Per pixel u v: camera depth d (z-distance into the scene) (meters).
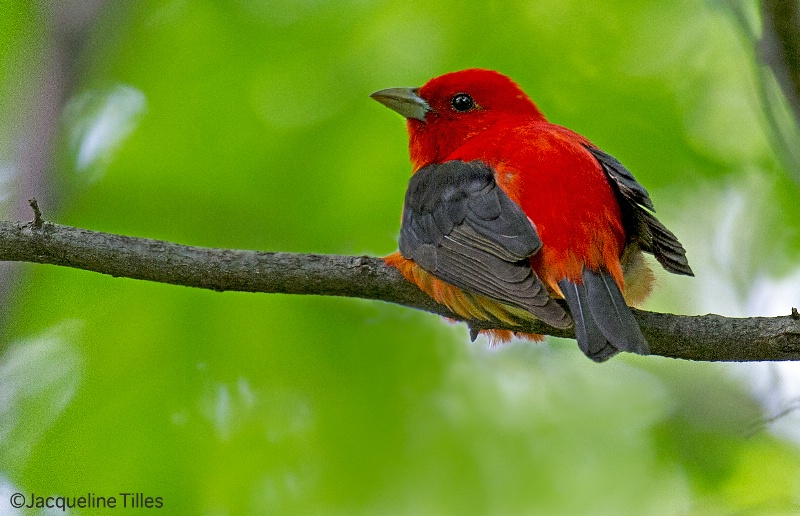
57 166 13.33
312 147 13.56
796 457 13.47
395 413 12.92
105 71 13.91
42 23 13.56
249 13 13.86
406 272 10.29
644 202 10.08
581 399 14.36
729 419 14.15
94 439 12.06
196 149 13.54
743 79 13.95
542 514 13.49
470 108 12.34
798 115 9.82
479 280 9.64
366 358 12.95
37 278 12.41
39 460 11.98
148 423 12.15
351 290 10.25
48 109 13.30
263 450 12.37
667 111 13.93
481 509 13.02
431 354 13.30
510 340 11.28
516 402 14.15
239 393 12.44
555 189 9.84
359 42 13.84
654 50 13.91
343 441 12.62
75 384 12.23
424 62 13.84
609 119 13.95
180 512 11.99
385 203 13.47
